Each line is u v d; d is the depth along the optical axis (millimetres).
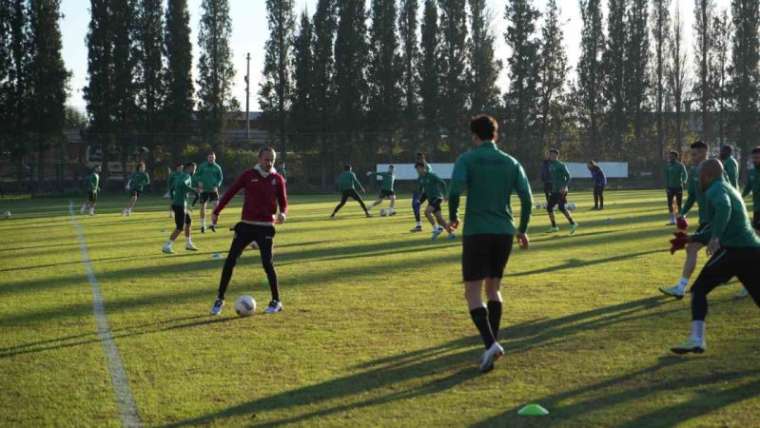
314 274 11930
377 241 17484
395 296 9758
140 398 5555
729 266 6504
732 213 6430
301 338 7406
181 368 6363
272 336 7512
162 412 5230
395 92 62812
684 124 69312
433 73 62781
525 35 63531
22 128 54656
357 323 8070
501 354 6078
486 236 6270
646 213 26656
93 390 5781
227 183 59438
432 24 62969
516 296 9539
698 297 6543
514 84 64000
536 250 14930
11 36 54344
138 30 58875
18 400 5562
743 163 65062
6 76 54344
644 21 65500
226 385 5848
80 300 9852
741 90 64500
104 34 57344
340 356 6676
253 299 8977
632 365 6223
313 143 62531
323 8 62531
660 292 9734
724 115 65938
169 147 59750
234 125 64188
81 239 19453
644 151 67188
